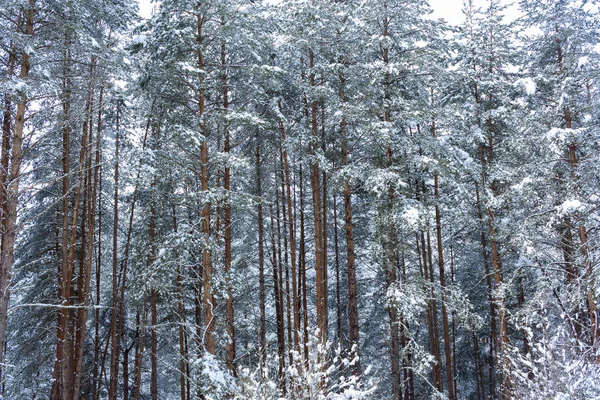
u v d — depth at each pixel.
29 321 17.70
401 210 12.87
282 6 15.88
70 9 12.12
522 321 13.69
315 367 8.28
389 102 13.78
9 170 10.58
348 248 14.57
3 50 11.21
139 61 13.03
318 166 15.16
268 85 14.16
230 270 12.48
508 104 16.52
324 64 14.84
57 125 11.12
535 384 7.66
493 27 16.83
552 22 15.92
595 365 7.89
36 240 18.09
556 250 15.37
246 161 11.51
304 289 17.38
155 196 14.82
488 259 20.73
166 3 11.93
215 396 9.23
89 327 19.75
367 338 21.92
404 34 14.55
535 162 14.99
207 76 12.20
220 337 13.05
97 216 20.23
